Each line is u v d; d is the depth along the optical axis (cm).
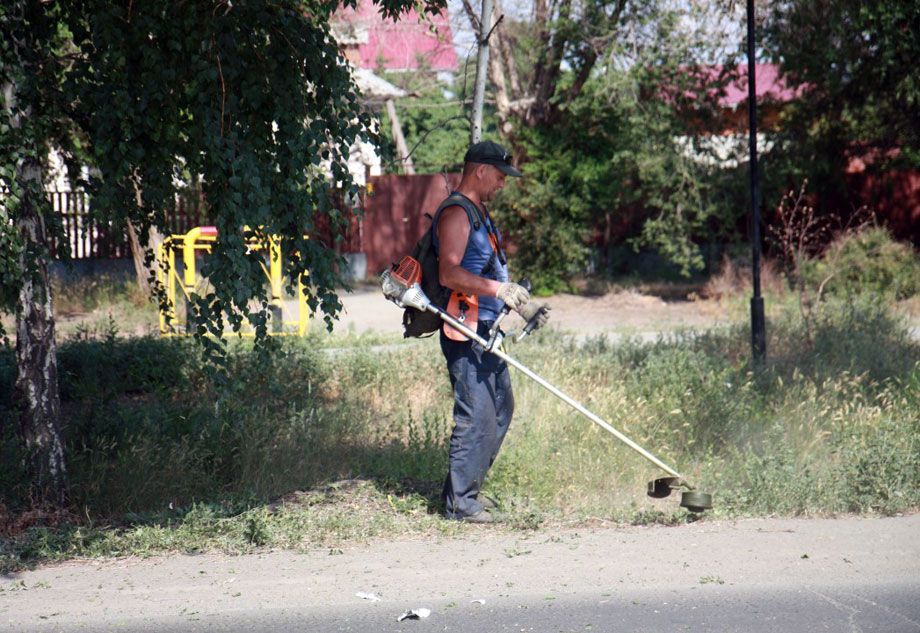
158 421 2442
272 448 2252
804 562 1577
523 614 1359
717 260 7162
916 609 1364
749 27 3356
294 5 1775
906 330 3881
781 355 3475
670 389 2734
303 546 1705
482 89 2631
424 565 1582
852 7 5750
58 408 1961
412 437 2402
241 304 1692
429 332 1833
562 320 5475
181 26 1714
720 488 2050
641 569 1551
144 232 1970
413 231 7856
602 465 2142
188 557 1647
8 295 1684
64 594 1450
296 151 1731
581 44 6388
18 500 1905
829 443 2311
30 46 1786
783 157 6500
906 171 7081
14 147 1641
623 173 6681
